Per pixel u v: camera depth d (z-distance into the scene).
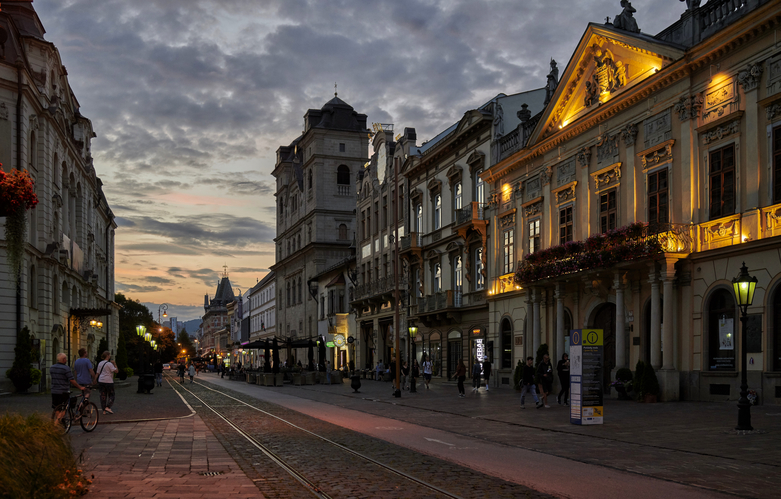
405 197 51.56
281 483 10.41
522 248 36.09
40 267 38.75
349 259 66.19
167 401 31.47
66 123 46.94
